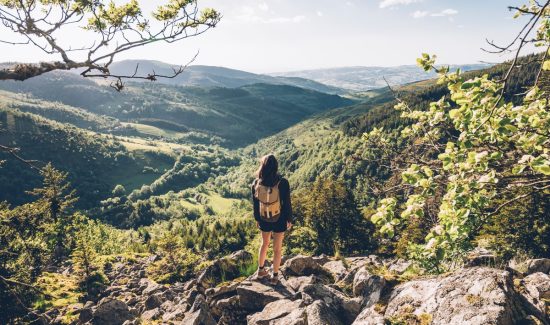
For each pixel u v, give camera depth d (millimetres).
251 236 65438
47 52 4016
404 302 4305
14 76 3635
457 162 4324
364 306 5027
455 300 3775
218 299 6824
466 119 3912
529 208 16344
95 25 4977
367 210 46500
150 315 9258
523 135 4121
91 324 11242
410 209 4367
